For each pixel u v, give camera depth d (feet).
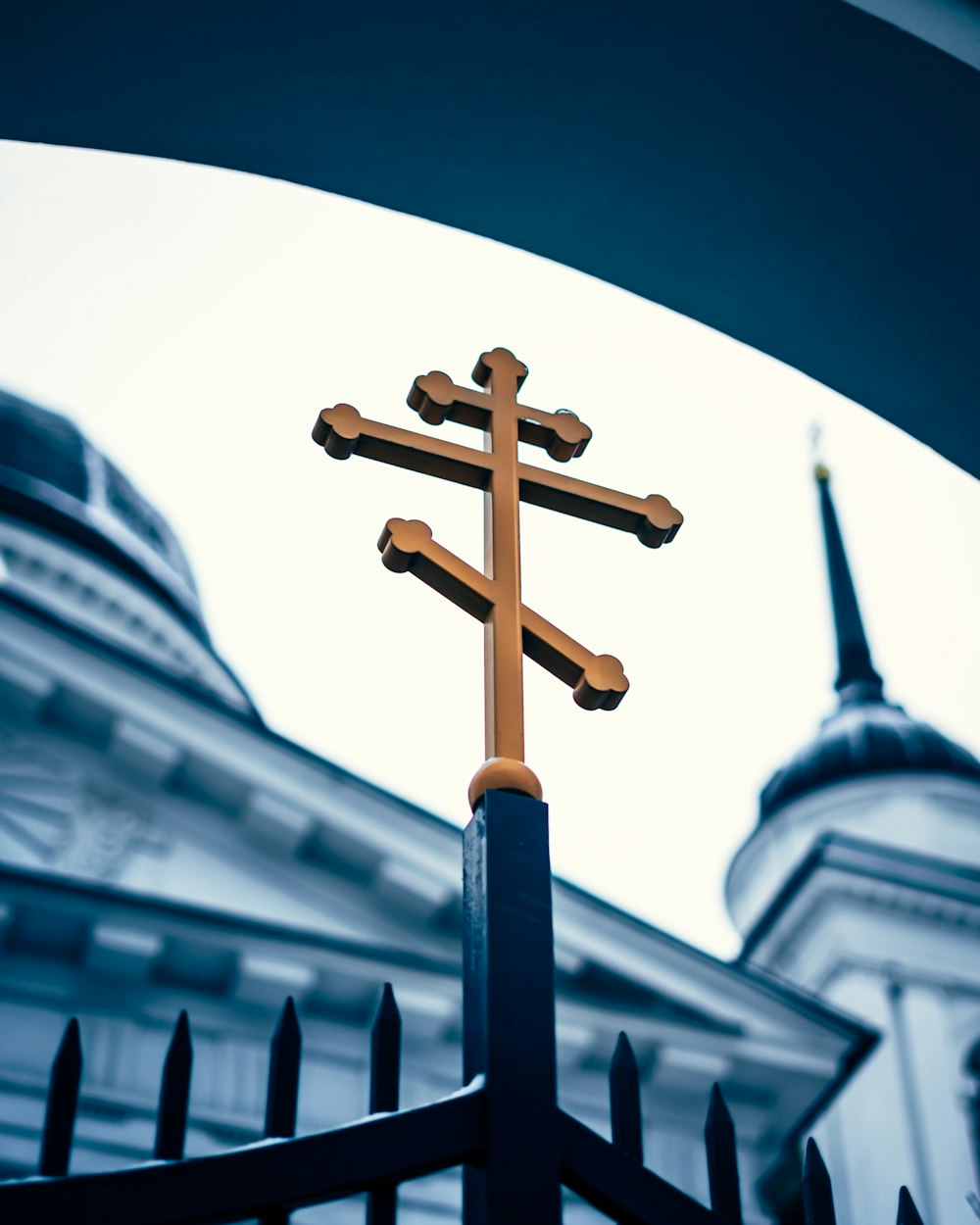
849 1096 81.10
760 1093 70.23
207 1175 8.49
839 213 14.46
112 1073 62.08
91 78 13.79
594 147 14.35
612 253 15.29
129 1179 8.38
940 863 87.51
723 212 14.66
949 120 13.71
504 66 13.78
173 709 69.97
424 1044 67.15
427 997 66.59
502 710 10.32
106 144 14.51
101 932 63.16
